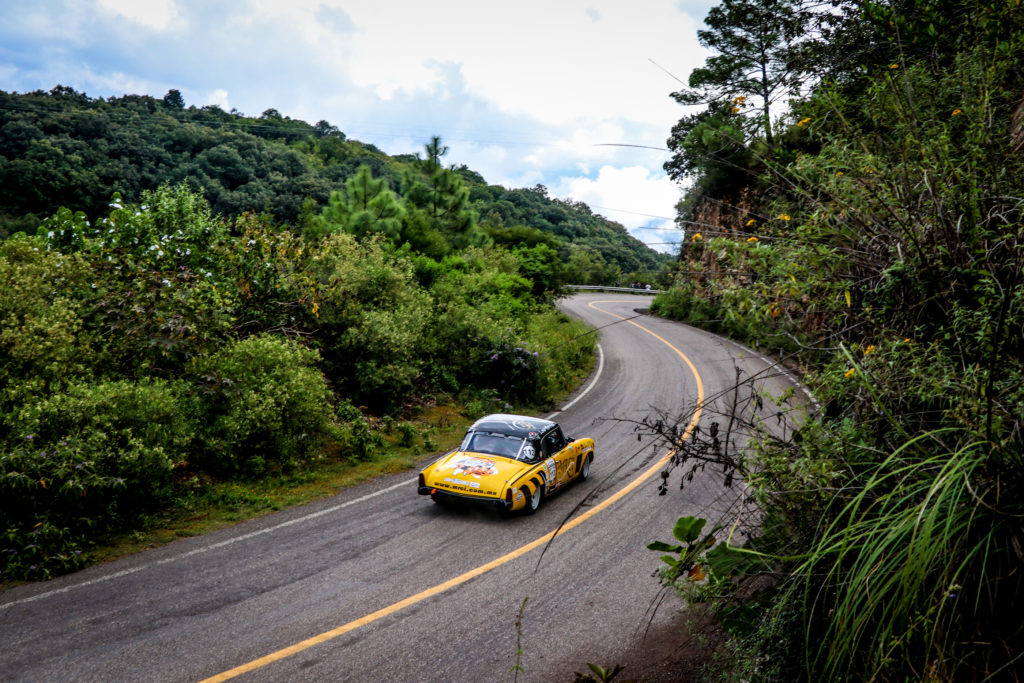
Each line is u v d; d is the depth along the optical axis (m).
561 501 10.68
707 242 3.36
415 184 32.19
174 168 71.19
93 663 5.37
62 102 77.75
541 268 31.66
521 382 19.45
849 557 2.91
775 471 3.12
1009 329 2.75
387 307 17.33
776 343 3.39
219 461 10.88
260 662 5.50
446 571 7.69
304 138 123.69
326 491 10.86
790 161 3.58
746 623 3.43
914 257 3.05
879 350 3.03
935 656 2.60
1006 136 3.34
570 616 6.59
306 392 12.17
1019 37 3.78
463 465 10.02
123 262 11.88
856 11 3.87
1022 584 2.41
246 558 7.90
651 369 24.88
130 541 8.29
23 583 6.95
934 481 2.42
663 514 9.85
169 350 11.00
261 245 15.35
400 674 5.41
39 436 8.16
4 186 56.25
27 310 9.59
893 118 3.62
